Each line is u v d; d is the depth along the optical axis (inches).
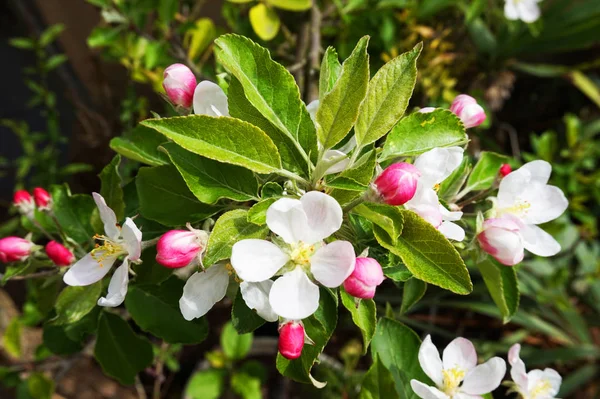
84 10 29.1
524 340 27.8
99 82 28.3
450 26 24.6
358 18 20.7
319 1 21.6
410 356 12.6
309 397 24.6
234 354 22.7
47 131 34.4
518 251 10.6
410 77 10.1
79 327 13.2
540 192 12.2
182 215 11.3
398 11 22.4
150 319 12.3
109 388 23.6
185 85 10.8
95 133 29.5
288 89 10.3
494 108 27.8
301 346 9.6
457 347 12.4
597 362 26.2
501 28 26.5
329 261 9.6
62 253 11.8
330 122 10.0
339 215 9.4
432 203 10.2
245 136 9.8
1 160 31.4
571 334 26.4
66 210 13.1
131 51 21.4
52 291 13.6
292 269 9.8
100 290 11.7
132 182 13.0
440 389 12.1
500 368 12.1
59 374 18.1
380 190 9.6
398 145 10.7
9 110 36.6
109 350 13.1
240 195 10.4
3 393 22.5
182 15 22.8
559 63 33.2
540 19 23.5
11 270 12.6
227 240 9.7
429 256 9.7
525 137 33.9
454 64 24.7
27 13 31.0
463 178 12.0
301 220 9.6
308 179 10.5
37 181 27.1
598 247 29.3
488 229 10.9
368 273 9.4
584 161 26.6
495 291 12.4
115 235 11.0
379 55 22.1
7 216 33.4
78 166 27.0
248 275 9.5
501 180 12.2
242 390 22.0
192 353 27.9
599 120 27.6
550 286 24.5
